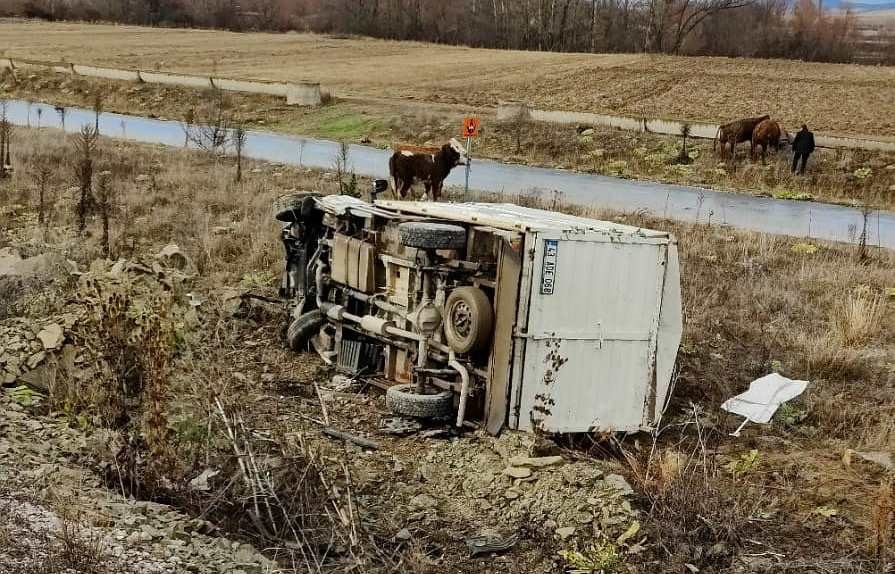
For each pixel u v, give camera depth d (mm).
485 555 7828
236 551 7273
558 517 8242
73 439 8750
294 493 8242
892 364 12484
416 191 23000
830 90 47562
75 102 48656
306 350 12258
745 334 13445
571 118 35969
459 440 9578
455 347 9711
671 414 10852
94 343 9766
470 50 78250
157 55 70750
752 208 24328
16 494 7344
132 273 11930
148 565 6637
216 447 8805
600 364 9758
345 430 9922
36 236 16141
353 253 11258
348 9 95000
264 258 15852
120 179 23031
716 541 7906
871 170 29000
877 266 17391
